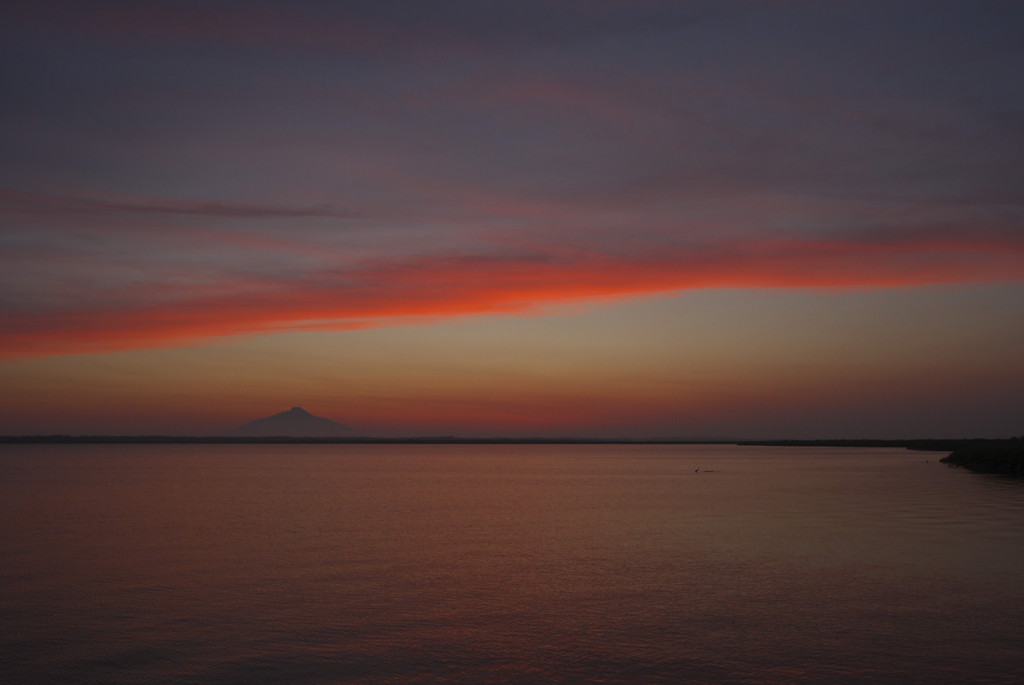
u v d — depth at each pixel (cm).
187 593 1981
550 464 13038
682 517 3775
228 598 1922
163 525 3481
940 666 1359
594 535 3097
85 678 1338
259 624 1670
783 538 2931
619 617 1720
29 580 2153
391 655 1452
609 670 1359
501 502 4775
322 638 1564
